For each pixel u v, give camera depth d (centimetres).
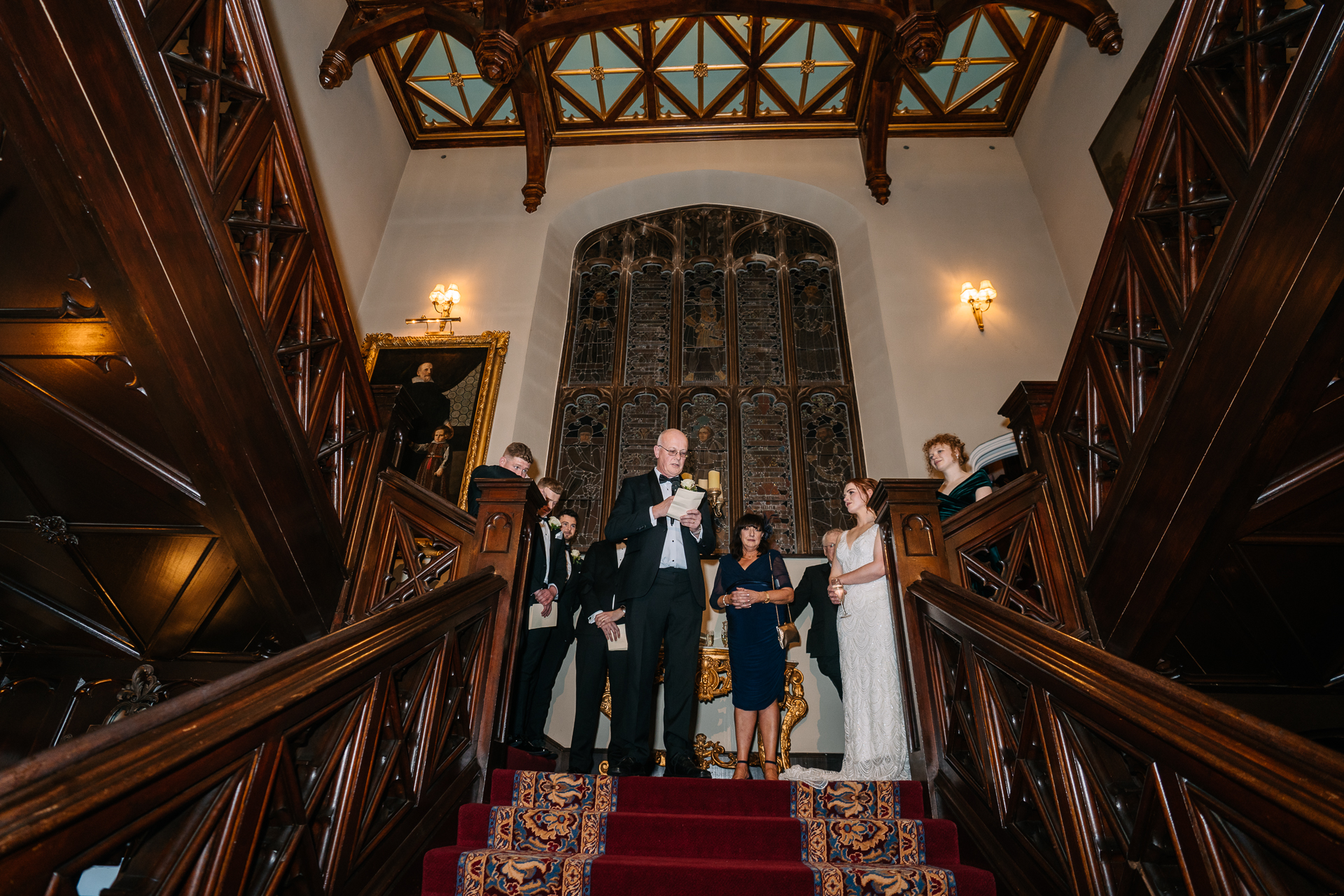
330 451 401
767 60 867
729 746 591
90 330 283
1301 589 354
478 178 915
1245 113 302
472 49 720
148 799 161
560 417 805
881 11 689
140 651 447
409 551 424
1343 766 148
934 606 348
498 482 409
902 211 864
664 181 913
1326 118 260
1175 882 198
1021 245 834
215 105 309
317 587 390
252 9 325
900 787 323
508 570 384
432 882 263
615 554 495
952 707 331
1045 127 849
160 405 295
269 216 341
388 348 774
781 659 430
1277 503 309
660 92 904
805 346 850
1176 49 339
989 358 760
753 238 922
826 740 594
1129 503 355
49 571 404
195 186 292
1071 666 237
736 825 293
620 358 841
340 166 768
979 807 296
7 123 237
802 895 258
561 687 618
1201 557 323
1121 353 377
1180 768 187
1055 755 245
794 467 769
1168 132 345
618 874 262
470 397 745
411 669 303
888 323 784
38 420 317
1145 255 351
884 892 258
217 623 424
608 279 902
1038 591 441
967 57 849
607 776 324
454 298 794
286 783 212
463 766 325
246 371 321
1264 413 279
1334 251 254
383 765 264
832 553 539
